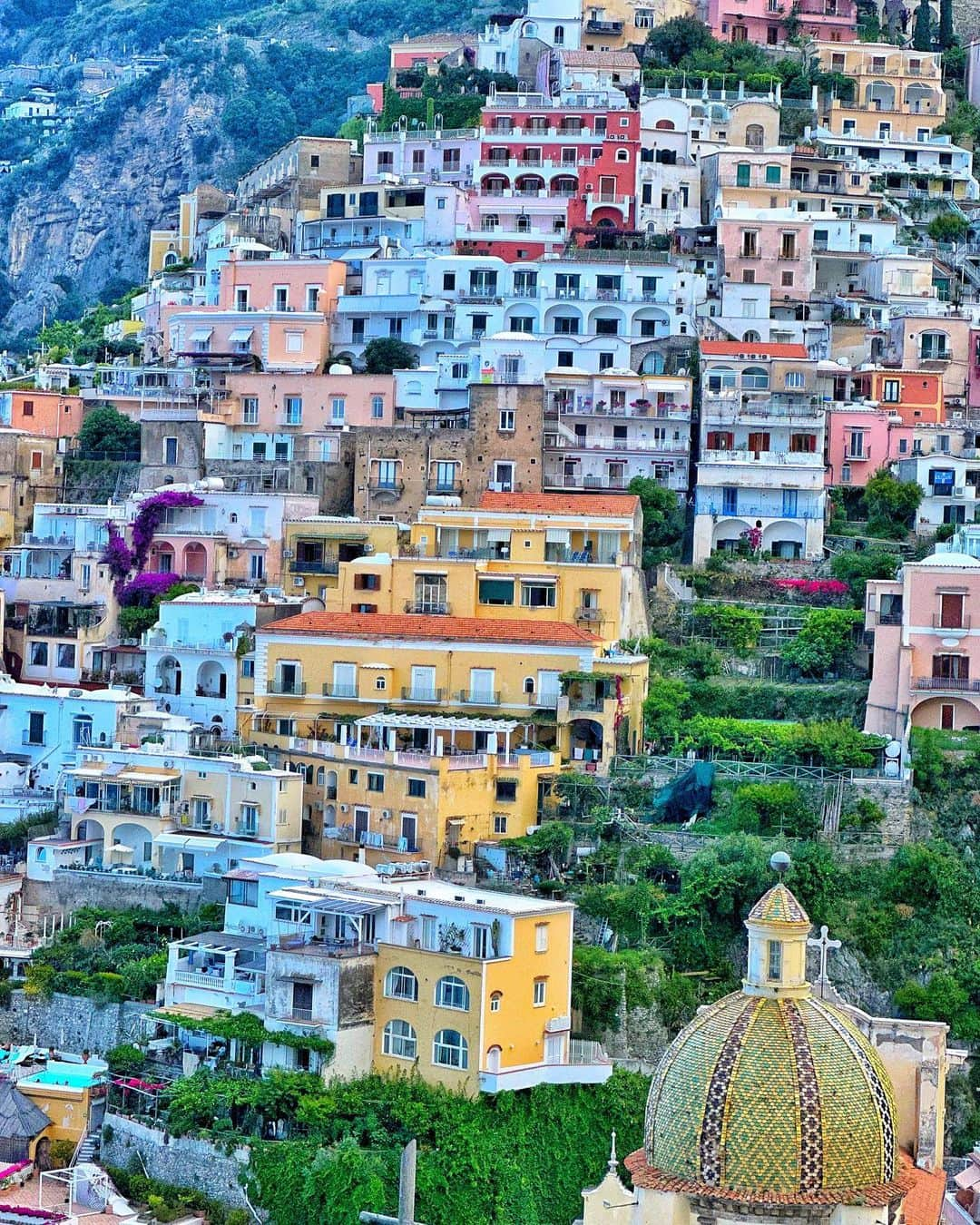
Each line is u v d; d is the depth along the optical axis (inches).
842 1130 5088.6
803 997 5231.3
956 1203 7076.8
